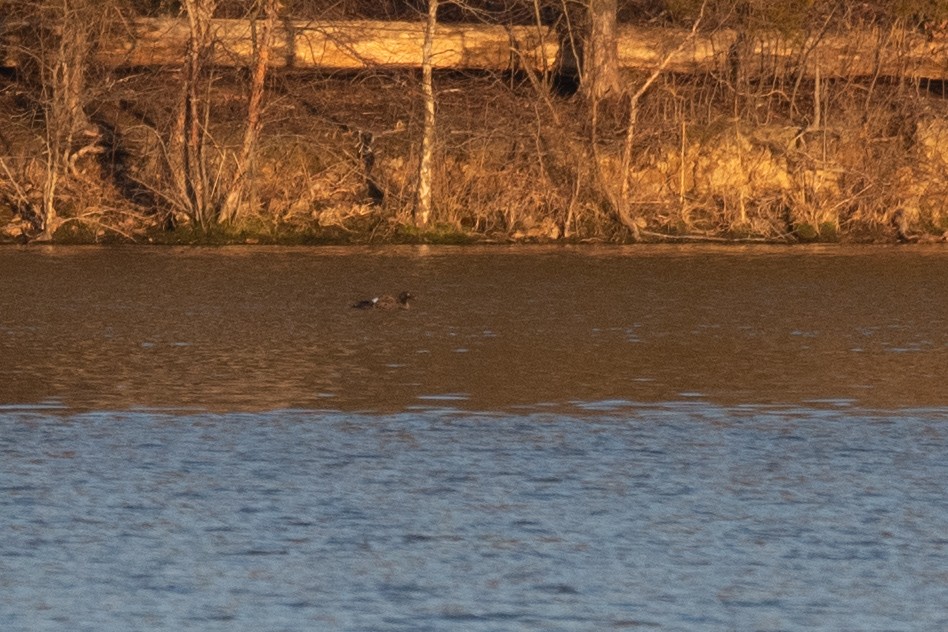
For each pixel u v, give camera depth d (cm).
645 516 5088
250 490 5322
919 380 7219
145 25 12488
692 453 5859
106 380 7056
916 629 4219
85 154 12481
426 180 12412
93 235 12069
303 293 9669
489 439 6034
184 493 5281
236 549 4750
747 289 10025
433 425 6253
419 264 11075
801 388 7038
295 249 11900
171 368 7331
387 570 4581
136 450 5819
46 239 11981
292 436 6053
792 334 8412
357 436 6059
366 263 11081
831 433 6188
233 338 8112
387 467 5619
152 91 12462
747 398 6819
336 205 12462
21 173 12300
